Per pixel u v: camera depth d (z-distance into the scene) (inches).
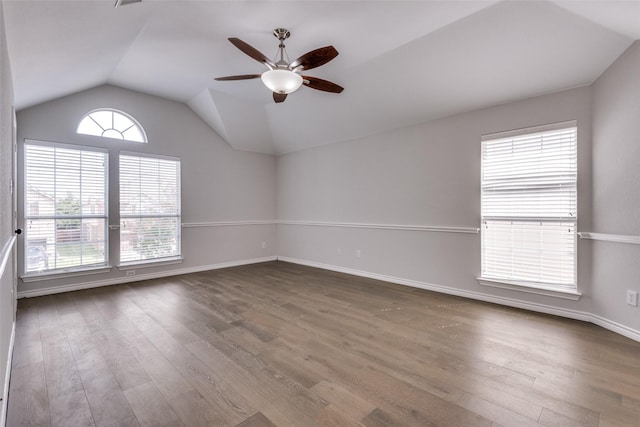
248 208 229.0
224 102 182.5
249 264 226.8
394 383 73.2
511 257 130.6
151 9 95.9
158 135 182.7
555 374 76.9
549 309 120.6
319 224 213.0
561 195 118.3
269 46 121.3
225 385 72.3
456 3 95.1
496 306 129.8
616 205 100.9
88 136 158.1
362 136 186.4
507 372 78.0
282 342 95.1
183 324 109.5
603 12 85.3
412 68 129.9
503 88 124.2
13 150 105.8
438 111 147.5
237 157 222.1
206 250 205.5
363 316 118.0
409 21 104.4
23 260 140.6
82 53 107.1
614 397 67.7
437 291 153.1
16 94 116.3
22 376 75.8
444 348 91.2
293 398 67.5
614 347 91.3
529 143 125.4
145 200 178.4
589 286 112.3
